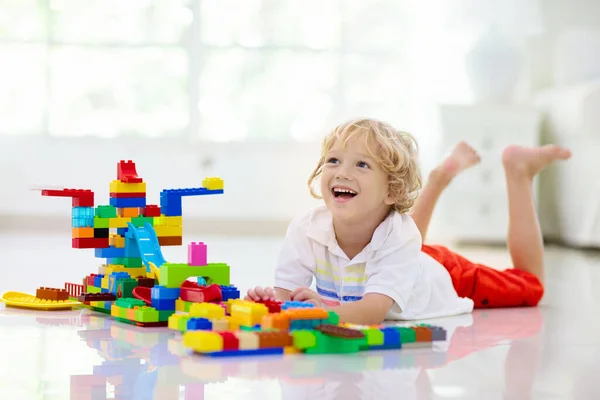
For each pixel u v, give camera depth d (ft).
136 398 2.84
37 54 14.15
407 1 14.83
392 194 4.83
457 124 12.75
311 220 5.01
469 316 5.38
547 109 13.35
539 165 6.08
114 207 5.06
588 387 3.15
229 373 3.26
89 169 14.17
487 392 3.04
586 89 12.09
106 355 3.62
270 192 14.49
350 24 14.82
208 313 3.94
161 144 14.37
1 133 14.02
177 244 5.09
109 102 14.33
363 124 4.79
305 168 14.56
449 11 14.47
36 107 14.15
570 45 14.34
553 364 3.61
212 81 14.57
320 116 14.83
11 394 2.88
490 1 14.23
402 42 14.89
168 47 14.44
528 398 2.96
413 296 5.10
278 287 5.01
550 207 13.47
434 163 13.21
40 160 14.06
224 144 14.48
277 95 14.70
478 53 13.32
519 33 14.30
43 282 6.63
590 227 11.98
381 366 3.48
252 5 14.60
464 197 12.92
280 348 3.75
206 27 14.53
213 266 4.61
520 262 6.08
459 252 11.69
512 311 5.68
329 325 3.82
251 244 11.61
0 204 13.91
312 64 14.78
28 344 3.90
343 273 4.85
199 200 14.30
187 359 3.54
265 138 14.69
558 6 14.34
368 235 4.84
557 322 5.08
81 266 8.00
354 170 4.68
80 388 2.98
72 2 14.21
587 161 12.10
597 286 7.34
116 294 4.94
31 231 13.43
